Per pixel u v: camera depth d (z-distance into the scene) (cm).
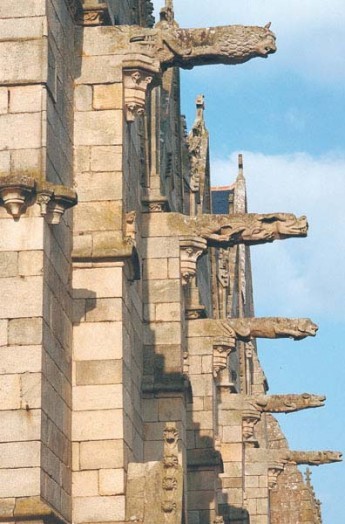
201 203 10319
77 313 5831
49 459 5284
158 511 5653
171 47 6222
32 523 5084
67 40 5981
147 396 7181
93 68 6122
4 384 5206
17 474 5134
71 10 6041
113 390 5762
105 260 5878
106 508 5650
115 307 5838
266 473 11806
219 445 9119
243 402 10081
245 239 7425
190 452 8438
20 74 5519
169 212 7531
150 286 7419
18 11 5588
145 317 7362
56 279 5556
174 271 7438
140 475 5731
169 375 7231
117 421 5731
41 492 5147
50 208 5391
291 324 8444
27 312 5272
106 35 6153
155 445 7119
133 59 6125
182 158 9425
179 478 5725
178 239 7475
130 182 6806
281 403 10050
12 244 5325
